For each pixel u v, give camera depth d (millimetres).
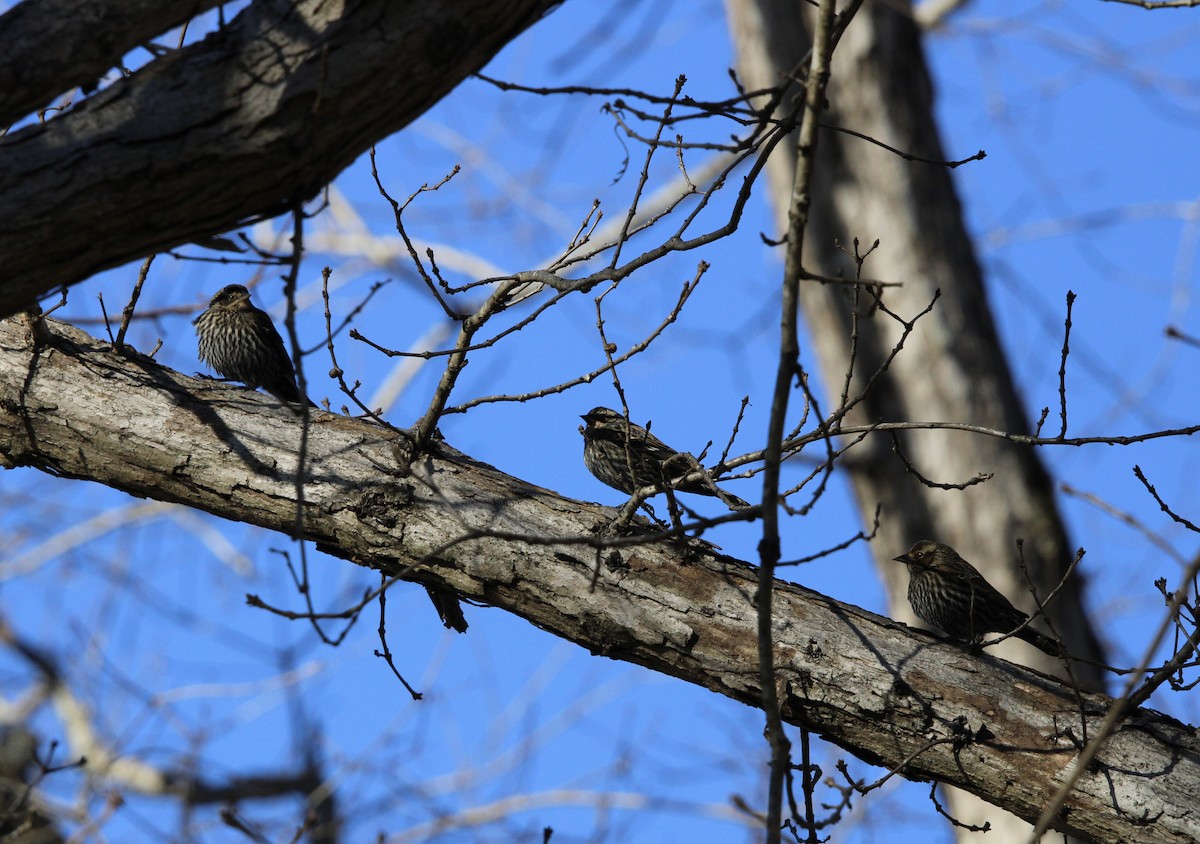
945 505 21250
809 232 23094
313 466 10695
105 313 11070
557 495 10906
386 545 10555
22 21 6824
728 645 10148
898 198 22500
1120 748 9672
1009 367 21984
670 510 10062
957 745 9820
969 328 21938
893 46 23203
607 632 10312
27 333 10953
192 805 20266
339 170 7504
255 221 7539
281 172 7191
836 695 9984
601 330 9844
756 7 23500
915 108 23125
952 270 22312
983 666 10078
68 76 6906
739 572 10422
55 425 10797
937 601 15375
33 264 7043
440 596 11484
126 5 6895
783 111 22766
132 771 21781
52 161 6910
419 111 7484
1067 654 9352
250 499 10672
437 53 7191
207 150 6996
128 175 6941
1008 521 20750
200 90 7031
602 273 9500
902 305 22156
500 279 9961
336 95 7074
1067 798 9617
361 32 7078
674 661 10281
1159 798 9453
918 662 10023
